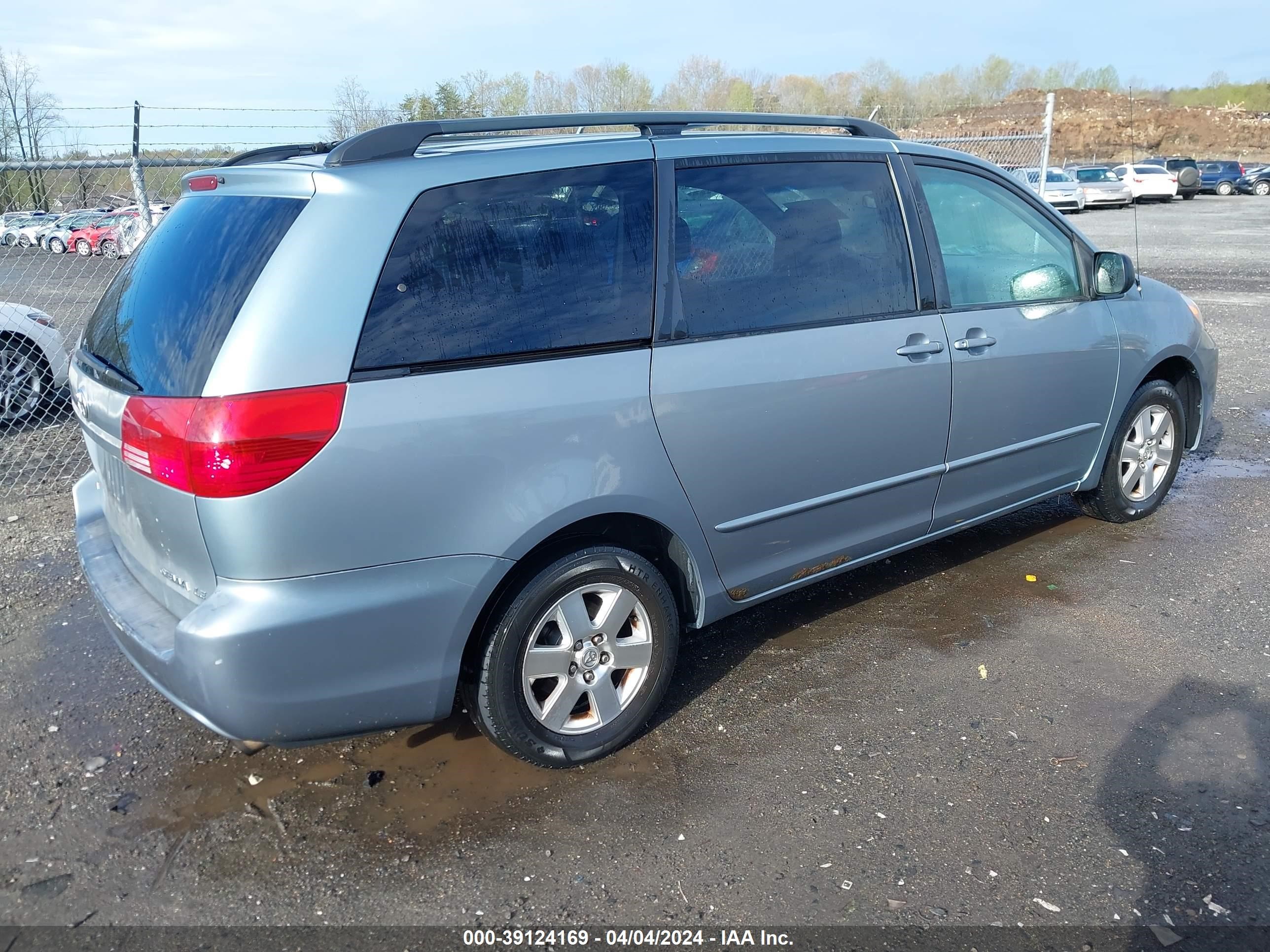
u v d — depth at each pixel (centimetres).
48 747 317
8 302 713
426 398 251
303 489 237
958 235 384
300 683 246
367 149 259
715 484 310
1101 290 429
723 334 308
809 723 325
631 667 308
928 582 432
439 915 244
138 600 278
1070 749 305
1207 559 448
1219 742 306
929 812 278
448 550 258
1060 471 437
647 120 306
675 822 277
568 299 279
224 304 246
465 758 310
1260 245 2058
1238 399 755
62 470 623
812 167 343
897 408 354
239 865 262
